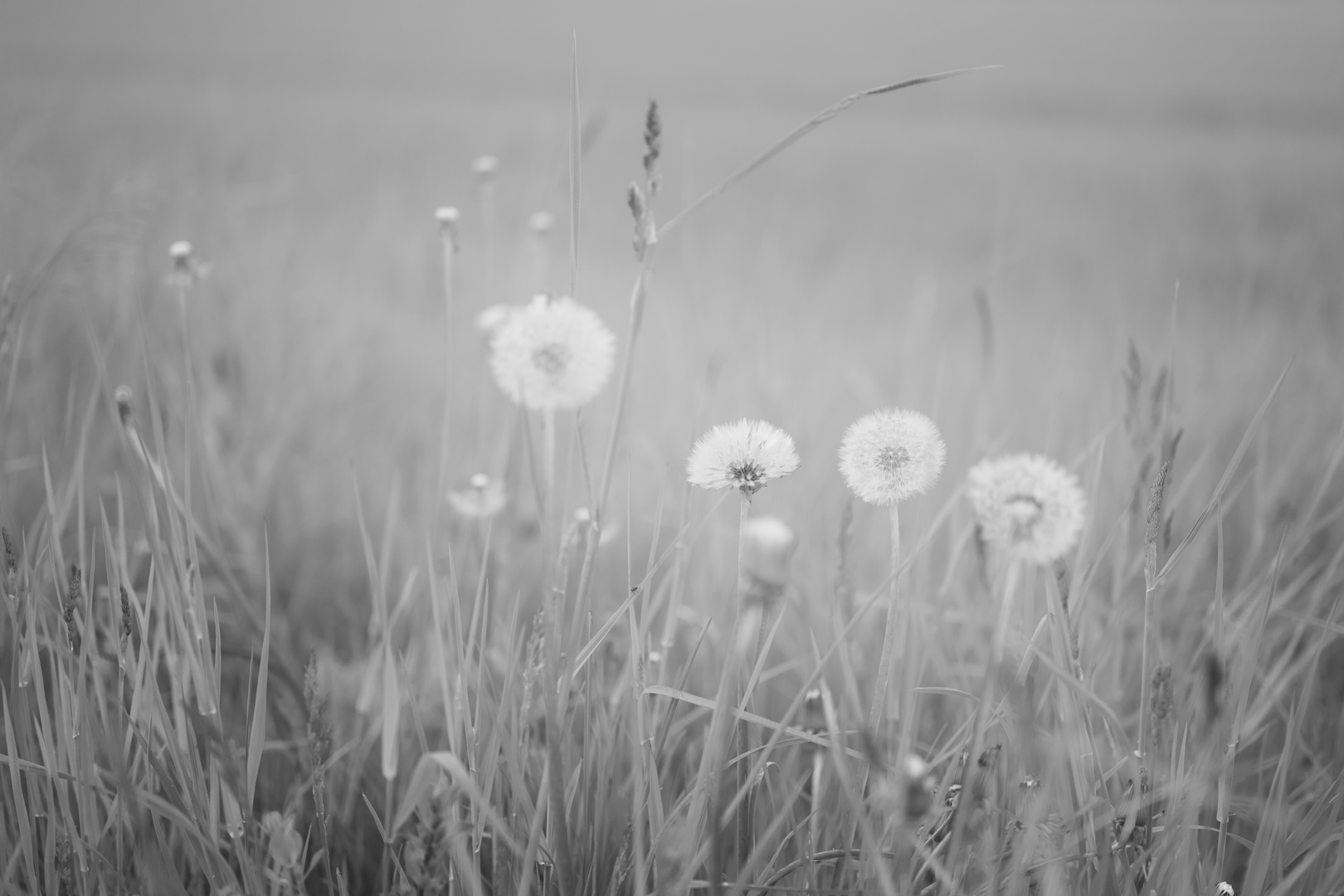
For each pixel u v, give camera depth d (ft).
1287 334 7.88
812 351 7.52
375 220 10.83
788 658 4.13
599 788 3.28
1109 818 3.15
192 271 3.60
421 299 8.45
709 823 3.14
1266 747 3.83
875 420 3.17
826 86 34.01
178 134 14.44
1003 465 3.15
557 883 3.27
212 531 4.08
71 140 12.76
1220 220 14.08
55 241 5.12
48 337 5.57
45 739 3.28
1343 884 3.22
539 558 4.64
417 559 4.47
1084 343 8.16
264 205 10.58
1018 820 3.18
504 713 3.25
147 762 3.38
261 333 7.13
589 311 3.16
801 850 3.24
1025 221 14.40
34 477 4.43
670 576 3.68
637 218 3.11
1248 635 3.43
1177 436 3.38
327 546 5.24
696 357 5.70
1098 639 3.67
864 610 3.08
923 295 9.06
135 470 3.45
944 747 3.38
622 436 4.88
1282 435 5.83
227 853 3.45
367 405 6.73
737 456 3.04
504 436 4.18
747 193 15.79
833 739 3.01
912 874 3.19
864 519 4.91
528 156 15.14
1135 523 3.92
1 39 32.65
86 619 3.30
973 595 4.17
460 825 3.18
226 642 4.08
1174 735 3.31
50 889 3.27
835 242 13.00
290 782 3.79
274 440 5.67
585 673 3.39
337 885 3.50
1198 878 3.24
